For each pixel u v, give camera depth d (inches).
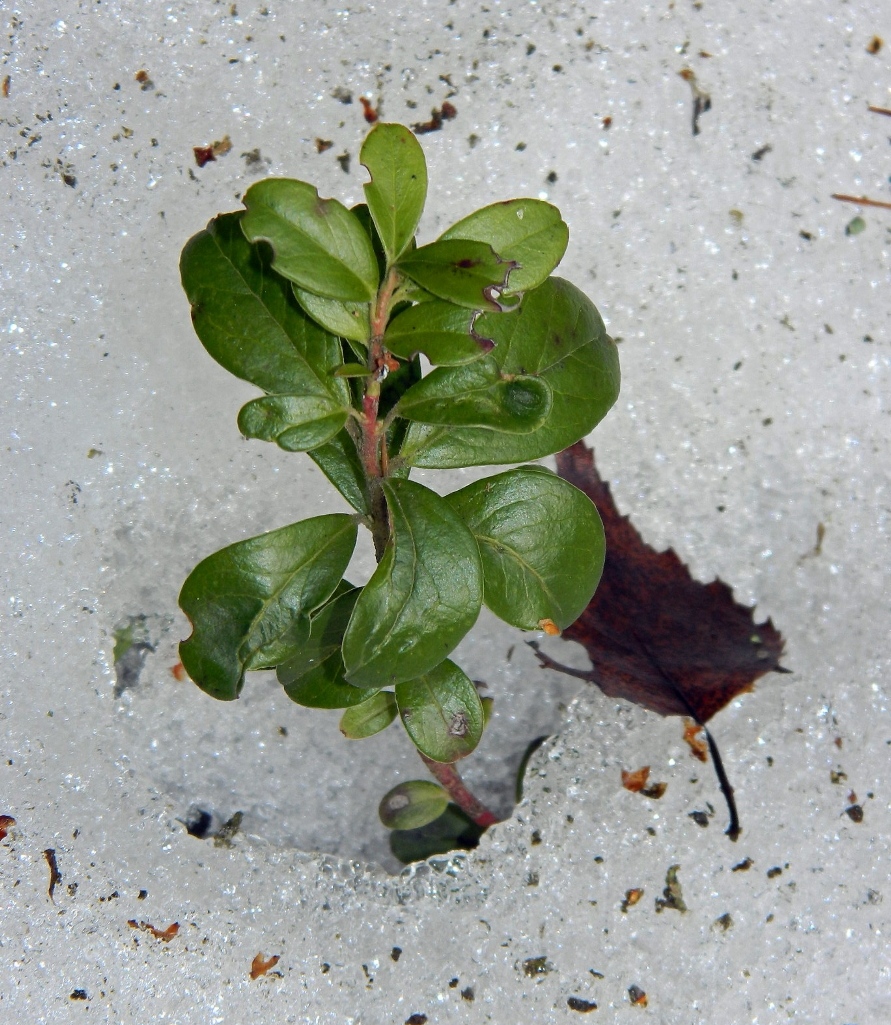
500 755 9.3
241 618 7.7
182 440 9.3
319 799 9.2
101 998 8.7
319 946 8.8
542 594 8.0
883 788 8.9
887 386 9.3
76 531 9.2
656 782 8.9
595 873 8.8
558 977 8.7
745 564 9.2
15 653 9.1
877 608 9.2
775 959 8.7
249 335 7.6
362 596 7.5
